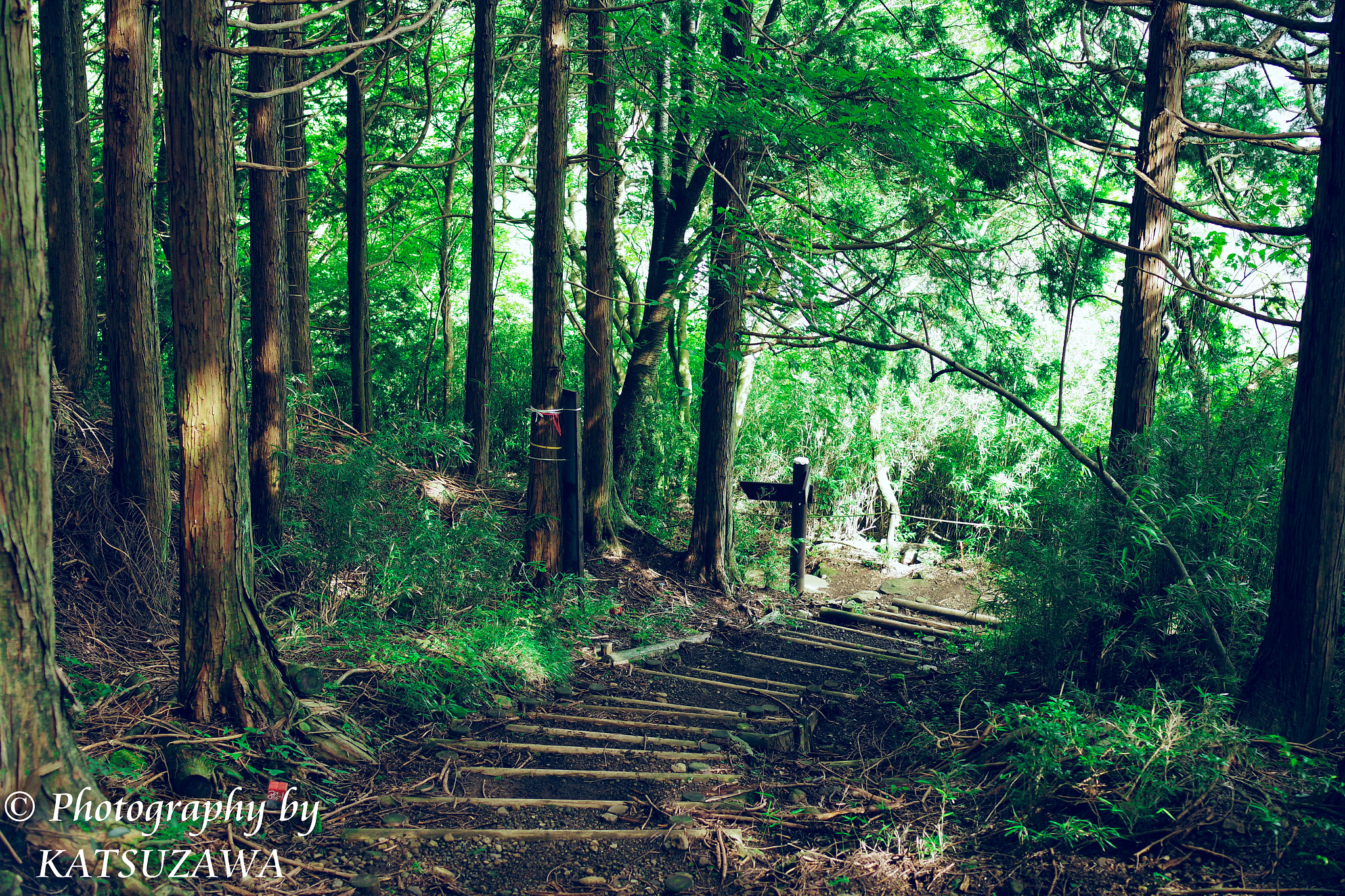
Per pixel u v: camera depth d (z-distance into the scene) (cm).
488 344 964
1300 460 418
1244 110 714
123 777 355
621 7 754
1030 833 354
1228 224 486
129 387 558
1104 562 520
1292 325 479
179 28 371
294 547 667
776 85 773
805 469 983
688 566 939
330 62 1046
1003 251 881
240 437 408
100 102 965
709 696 614
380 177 1103
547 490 768
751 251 862
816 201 945
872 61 871
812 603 958
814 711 567
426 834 362
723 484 937
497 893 331
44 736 284
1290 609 420
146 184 557
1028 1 720
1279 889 300
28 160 269
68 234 635
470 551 729
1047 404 1125
